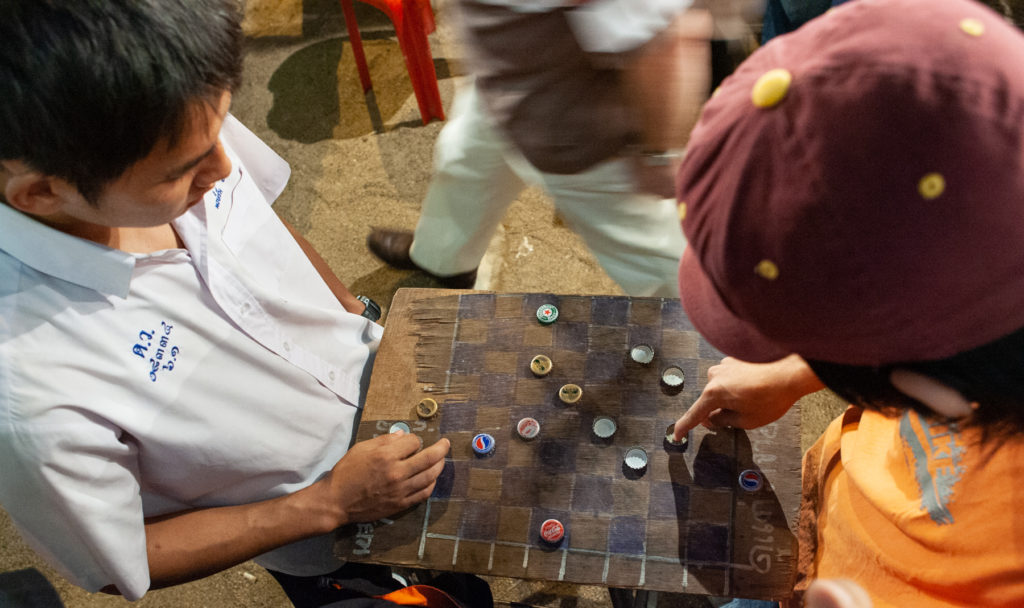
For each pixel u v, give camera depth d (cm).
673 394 122
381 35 326
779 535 109
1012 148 49
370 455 115
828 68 53
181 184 86
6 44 66
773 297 59
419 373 130
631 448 117
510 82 126
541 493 116
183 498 119
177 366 108
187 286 111
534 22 114
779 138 54
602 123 125
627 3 107
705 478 114
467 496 117
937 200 50
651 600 134
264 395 119
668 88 117
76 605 212
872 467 98
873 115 51
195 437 110
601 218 154
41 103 69
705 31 117
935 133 50
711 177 60
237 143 138
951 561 81
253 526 113
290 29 335
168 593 211
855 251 53
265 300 120
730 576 107
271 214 136
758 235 57
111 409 99
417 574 145
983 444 64
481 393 126
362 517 115
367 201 279
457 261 213
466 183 184
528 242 257
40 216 92
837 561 105
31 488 92
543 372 125
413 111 300
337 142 295
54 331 95
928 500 83
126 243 108
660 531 111
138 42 69
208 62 74
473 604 139
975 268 52
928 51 51
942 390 57
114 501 100
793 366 106
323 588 137
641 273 168
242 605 208
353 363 141
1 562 220
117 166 76
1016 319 53
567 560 110
